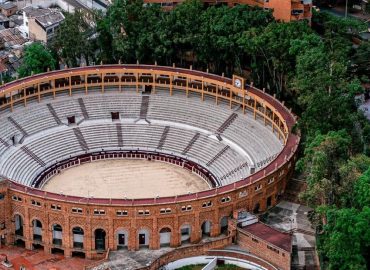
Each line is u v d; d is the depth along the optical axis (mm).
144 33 198250
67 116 184375
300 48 175125
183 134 181250
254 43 181875
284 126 167750
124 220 140750
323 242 134625
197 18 197000
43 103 185375
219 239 142375
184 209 141875
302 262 137000
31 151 172750
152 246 143125
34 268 140875
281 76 185750
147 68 192125
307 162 145000
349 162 136750
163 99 189625
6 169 164125
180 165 175750
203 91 187125
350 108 164625
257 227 142625
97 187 167125
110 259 139125
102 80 190625
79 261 143375
